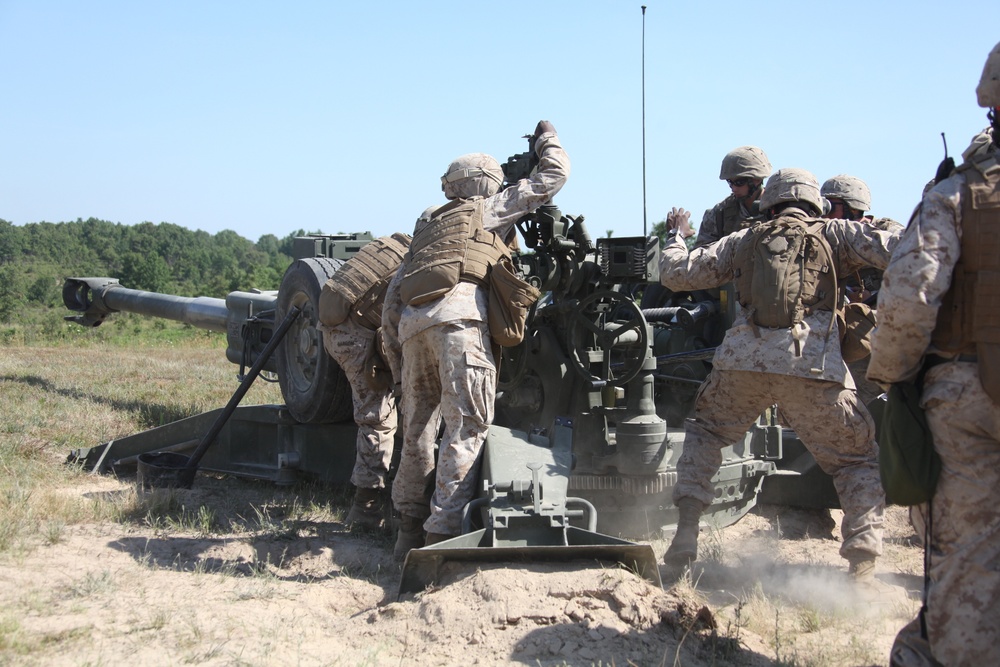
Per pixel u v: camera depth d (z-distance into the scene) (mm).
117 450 7539
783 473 6094
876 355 3225
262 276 44594
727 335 4613
